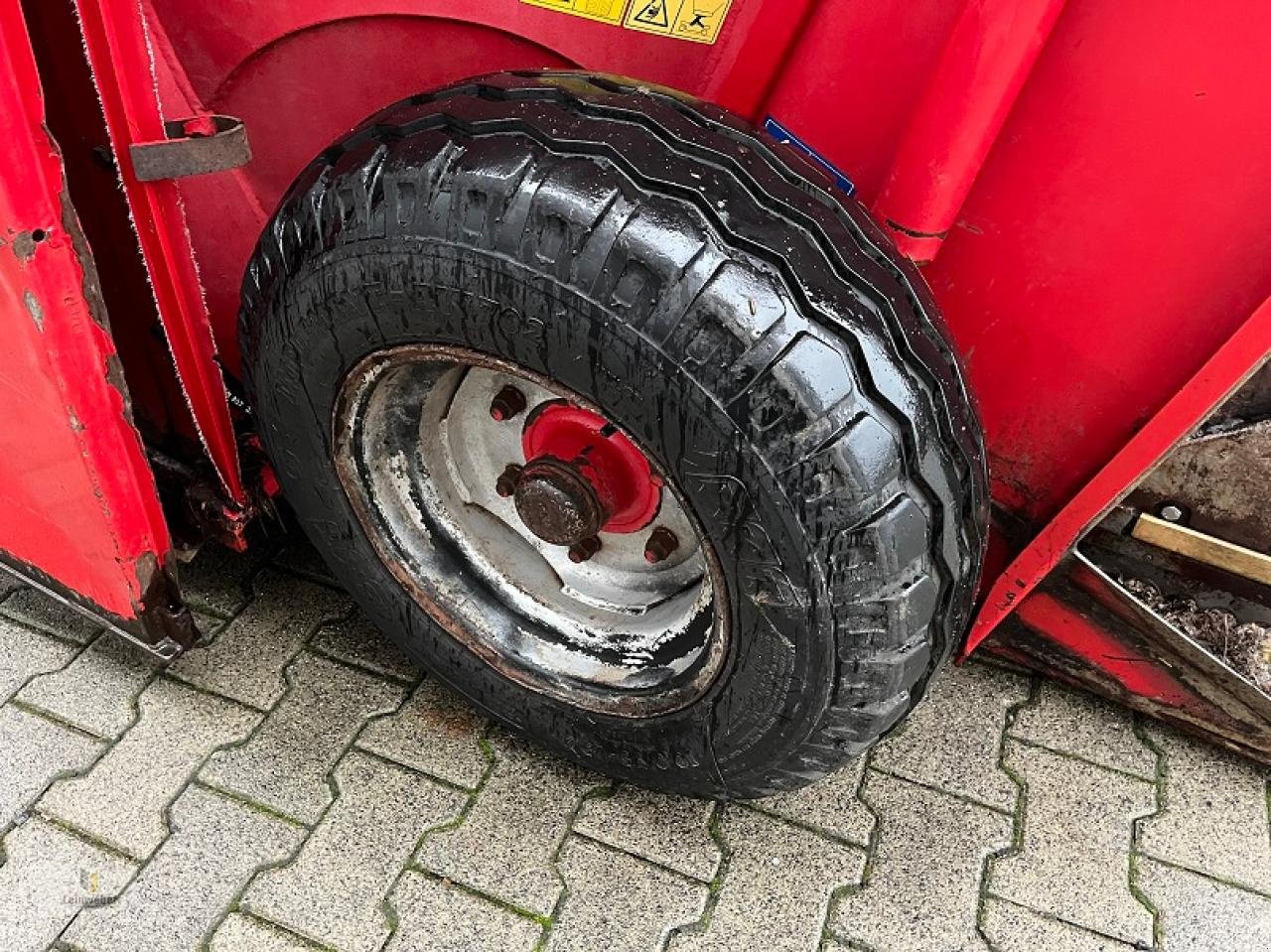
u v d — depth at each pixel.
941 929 1.81
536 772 1.98
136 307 1.61
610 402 1.38
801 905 1.82
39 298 1.37
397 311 1.44
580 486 1.64
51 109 1.35
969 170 1.40
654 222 1.26
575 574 1.89
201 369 1.61
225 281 1.88
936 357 1.37
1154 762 2.13
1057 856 1.95
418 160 1.37
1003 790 2.05
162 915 1.70
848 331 1.28
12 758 1.90
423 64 1.64
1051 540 1.81
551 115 1.35
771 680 1.50
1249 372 1.46
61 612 2.18
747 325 1.25
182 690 2.04
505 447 1.86
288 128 1.75
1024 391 1.71
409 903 1.75
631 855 1.86
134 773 1.90
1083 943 1.82
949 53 1.30
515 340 1.38
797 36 1.47
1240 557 1.86
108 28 1.22
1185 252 1.46
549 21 1.54
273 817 1.85
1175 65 1.33
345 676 2.11
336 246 1.43
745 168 1.32
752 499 1.33
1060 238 1.53
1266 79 1.29
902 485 1.32
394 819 1.87
